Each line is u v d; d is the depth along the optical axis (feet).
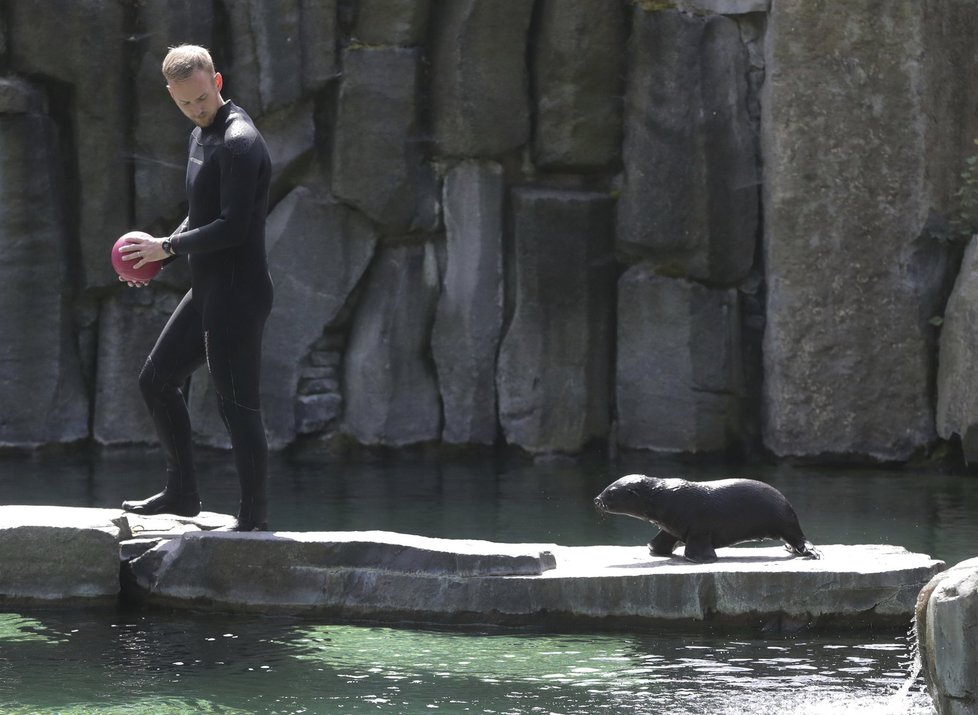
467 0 144.56
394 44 146.00
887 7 139.85
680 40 145.38
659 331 148.97
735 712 56.49
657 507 74.43
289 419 148.87
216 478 128.88
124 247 76.07
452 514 110.73
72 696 58.85
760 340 150.82
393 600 72.69
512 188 149.38
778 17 142.51
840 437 144.15
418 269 150.41
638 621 70.79
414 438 150.30
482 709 57.21
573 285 148.25
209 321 78.33
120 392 147.95
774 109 143.64
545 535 101.24
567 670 63.10
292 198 147.64
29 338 144.25
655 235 147.54
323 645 67.67
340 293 149.38
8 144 141.38
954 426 137.28
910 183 141.59
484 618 71.67
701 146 146.20
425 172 149.38
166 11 142.31
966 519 108.78
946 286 143.95
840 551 76.64
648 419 149.69
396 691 59.77
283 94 144.77
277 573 74.18
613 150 149.07
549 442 148.46
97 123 143.02
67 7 140.46
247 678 61.87
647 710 56.85
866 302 143.23
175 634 69.67
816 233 143.23
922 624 50.14
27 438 144.05
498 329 149.89
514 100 147.23
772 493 75.20
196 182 77.61
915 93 140.36
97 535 75.05
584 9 144.97
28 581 74.95
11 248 142.72
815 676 61.93
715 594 70.54
